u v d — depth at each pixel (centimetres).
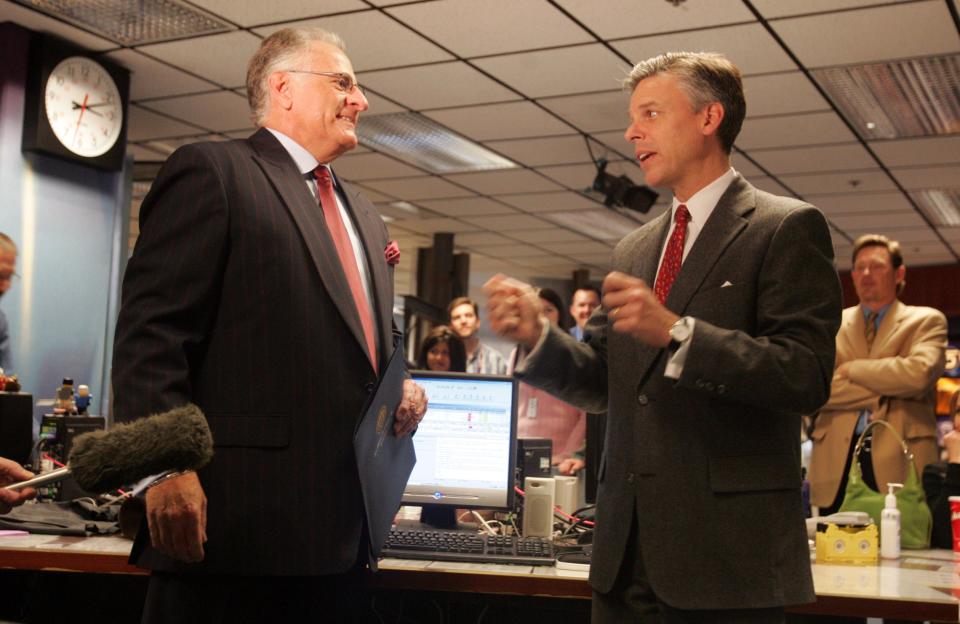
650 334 130
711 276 141
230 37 459
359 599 225
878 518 237
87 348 494
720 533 133
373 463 159
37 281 470
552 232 922
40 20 453
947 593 177
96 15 445
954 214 783
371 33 446
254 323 154
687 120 147
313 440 154
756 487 135
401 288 1254
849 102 520
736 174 151
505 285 158
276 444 151
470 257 1076
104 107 493
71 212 486
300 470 152
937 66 468
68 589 248
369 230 184
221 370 153
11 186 458
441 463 240
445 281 939
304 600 163
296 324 155
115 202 510
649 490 138
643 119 150
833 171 660
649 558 136
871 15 408
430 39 451
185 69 506
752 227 142
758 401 129
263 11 426
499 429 241
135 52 485
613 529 143
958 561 220
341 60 178
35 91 463
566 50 459
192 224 152
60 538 209
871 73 479
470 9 416
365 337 164
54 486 252
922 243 906
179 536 140
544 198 781
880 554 224
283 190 162
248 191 157
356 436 152
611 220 856
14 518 220
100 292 501
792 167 652
